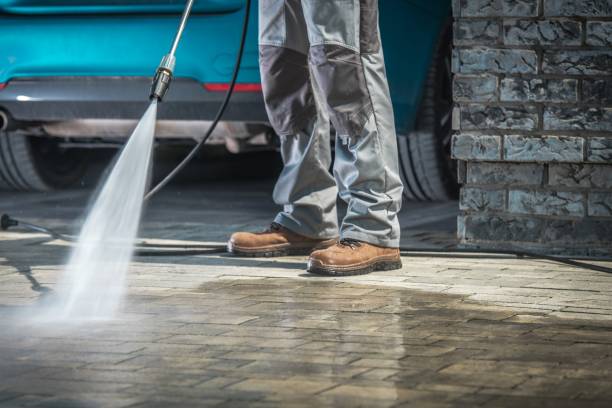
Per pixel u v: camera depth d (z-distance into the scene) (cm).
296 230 529
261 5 502
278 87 509
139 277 470
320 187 530
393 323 379
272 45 500
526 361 327
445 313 395
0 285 451
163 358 331
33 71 645
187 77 610
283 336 360
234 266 498
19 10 652
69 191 803
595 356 333
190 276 472
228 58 602
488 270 488
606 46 521
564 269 492
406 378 309
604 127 523
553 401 287
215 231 616
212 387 300
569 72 527
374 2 468
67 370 319
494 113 538
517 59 533
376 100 479
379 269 486
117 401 288
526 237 539
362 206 483
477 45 538
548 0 527
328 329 369
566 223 533
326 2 461
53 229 623
